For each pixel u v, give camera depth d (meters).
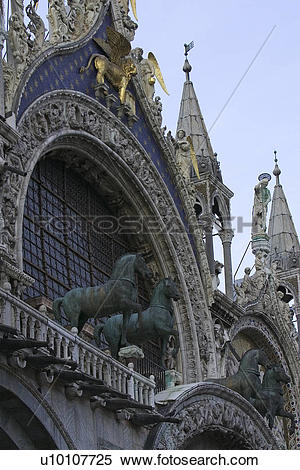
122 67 37.12
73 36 35.25
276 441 35.62
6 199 30.16
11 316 24.66
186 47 44.72
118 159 36.25
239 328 43.16
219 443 33.53
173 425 30.27
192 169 41.84
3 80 31.03
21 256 30.22
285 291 49.41
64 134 33.84
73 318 29.98
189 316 38.00
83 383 26.17
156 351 37.44
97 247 36.97
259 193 46.94
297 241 50.31
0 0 31.34
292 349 46.31
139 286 38.22
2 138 29.94
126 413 28.00
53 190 35.19
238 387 35.78
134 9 39.16
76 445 25.73
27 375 24.55
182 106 43.72
